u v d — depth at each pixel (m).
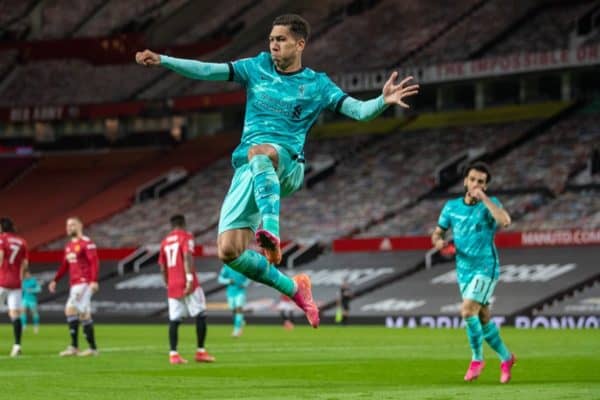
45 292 104.75
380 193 107.00
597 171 95.88
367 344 51.09
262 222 16.05
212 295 95.44
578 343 49.97
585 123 104.75
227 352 43.94
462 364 34.53
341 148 117.25
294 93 17.45
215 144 127.44
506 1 115.81
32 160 135.00
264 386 25.70
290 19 17.50
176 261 36.22
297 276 17.11
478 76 101.94
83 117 125.44
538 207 94.50
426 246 93.19
